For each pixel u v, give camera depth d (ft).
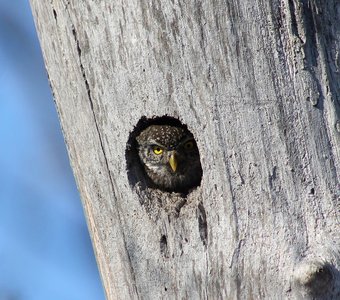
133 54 33.99
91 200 36.24
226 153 32.83
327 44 32.48
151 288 34.45
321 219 31.91
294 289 31.07
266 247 32.01
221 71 32.76
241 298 32.12
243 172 32.65
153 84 33.88
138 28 33.71
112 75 34.58
